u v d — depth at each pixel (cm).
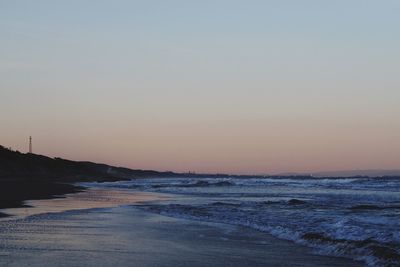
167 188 7131
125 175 18250
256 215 2420
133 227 1878
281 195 4966
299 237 1595
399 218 2166
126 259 1178
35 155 11500
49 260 1120
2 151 10075
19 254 1186
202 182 9788
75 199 3631
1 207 2672
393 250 1285
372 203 3472
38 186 6034
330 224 1936
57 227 1777
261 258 1259
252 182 10950
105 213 2459
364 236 1581
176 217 2333
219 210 2714
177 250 1350
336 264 1190
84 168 13000
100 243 1415
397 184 8212
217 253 1322
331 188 7150
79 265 1079
